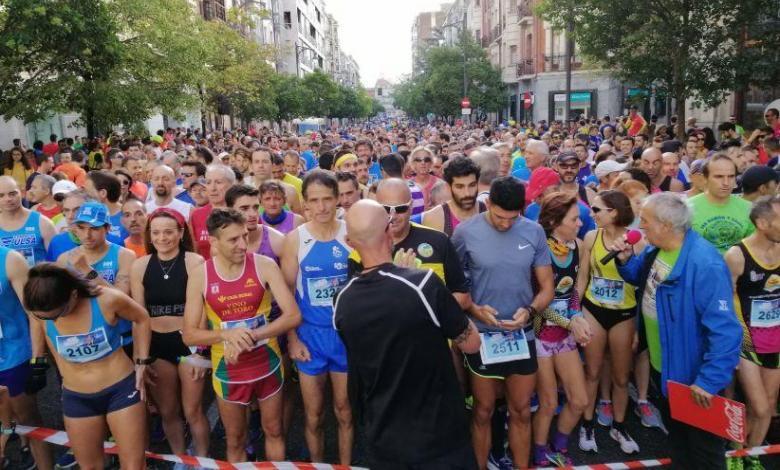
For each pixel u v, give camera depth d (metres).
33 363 3.69
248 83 27.59
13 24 10.45
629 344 4.15
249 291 3.47
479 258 3.57
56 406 5.21
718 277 3.05
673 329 3.22
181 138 20.41
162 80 15.77
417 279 2.54
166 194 6.20
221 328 3.48
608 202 3.97
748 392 3.78
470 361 3.62
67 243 4.70
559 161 5.74
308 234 3.79
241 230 3.37
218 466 3.62
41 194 6.29
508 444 4.23
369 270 2.63
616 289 4.09
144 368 3.54
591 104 35.06
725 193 4.48
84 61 12.01
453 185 4.12
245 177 8.17
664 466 3.98
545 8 13.91
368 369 2.58
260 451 4.41
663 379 3.30
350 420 3.85
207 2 34.38
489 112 46.59
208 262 3.51
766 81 11.95
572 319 3.77
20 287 3.84
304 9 82.44
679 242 3.21
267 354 3.64
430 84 43.47
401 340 2.51
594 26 12.77
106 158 12.54
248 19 31.50
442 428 2.55
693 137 9.04
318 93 54.28
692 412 3.10
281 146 18.16
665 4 11.97
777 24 11.41
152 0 14.75
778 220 3.47
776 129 10.17
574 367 3.87
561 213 3.73
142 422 3.52
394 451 2.54
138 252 5.19
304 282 3.77
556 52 35.94
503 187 3.40
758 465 3.82
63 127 21.98
